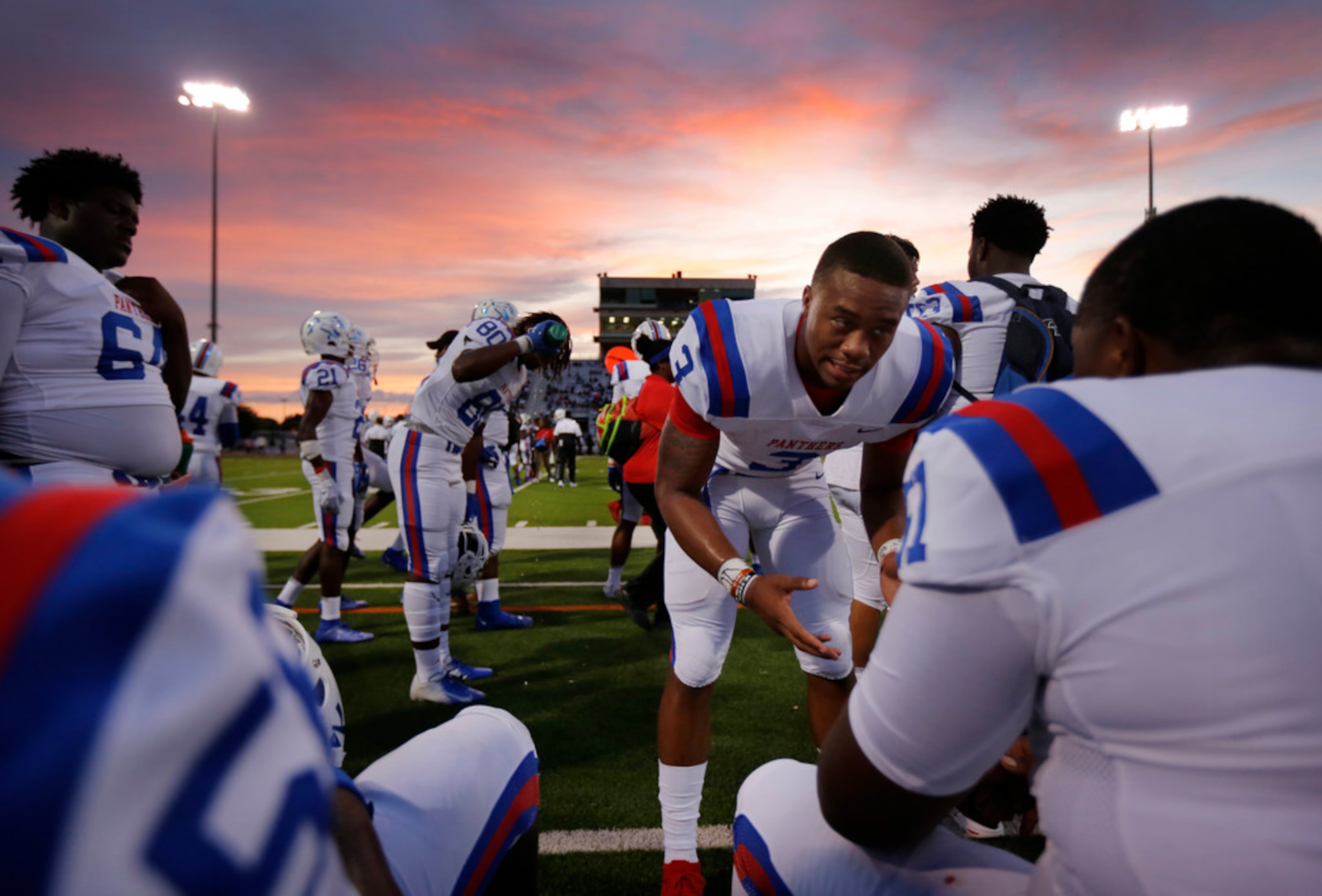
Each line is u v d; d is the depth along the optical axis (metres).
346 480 4.16
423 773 1.06
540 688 3.26
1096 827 0.65
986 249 2.60
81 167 2.03
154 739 0.31
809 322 1.46
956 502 0.66
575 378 46.66
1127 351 0.76
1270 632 0.58
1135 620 0.61
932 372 1.64
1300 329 0.70
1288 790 0.59
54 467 1.86
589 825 2.08
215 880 0.33
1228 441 0.62
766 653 3.74
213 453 5.82
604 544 7.43
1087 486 0.62
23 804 0.29
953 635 0.66
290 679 0.41
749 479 2.03
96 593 0.31
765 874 1.03
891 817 0.79
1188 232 0.71
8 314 1.77
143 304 2.21
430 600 3.09
